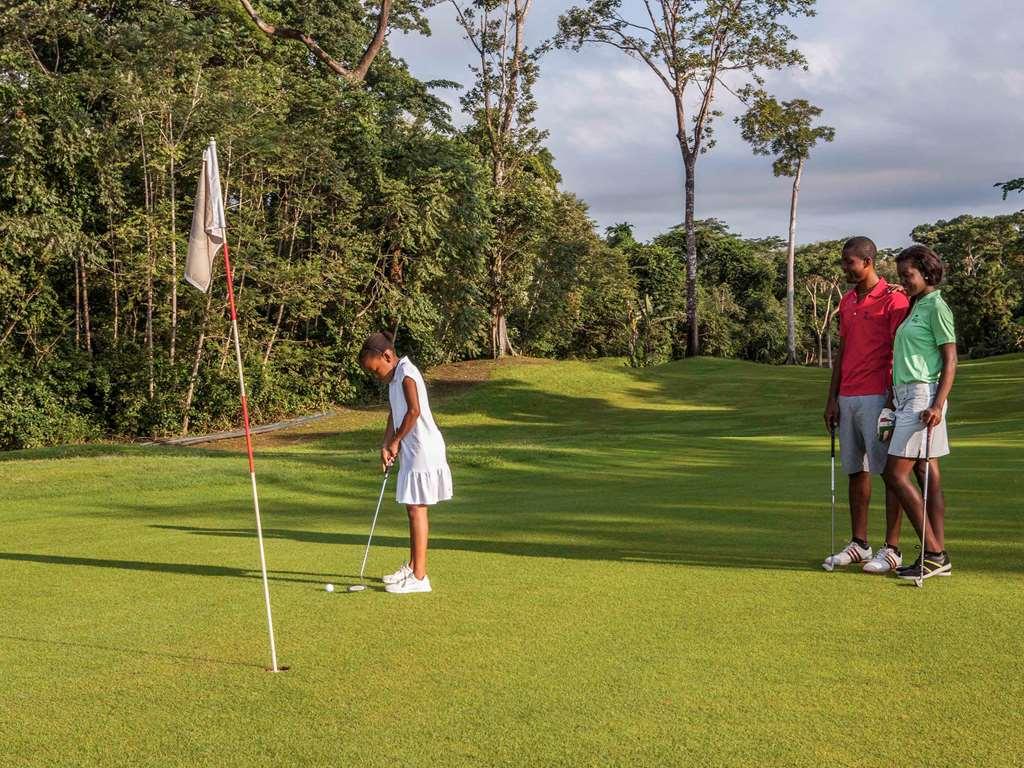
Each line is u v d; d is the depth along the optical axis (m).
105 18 31.72
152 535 8.00
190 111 28.11
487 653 4.22
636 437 18.34
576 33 43.75
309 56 38.50
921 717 3.37
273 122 30.59
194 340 29.91
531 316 50.25
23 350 27.61
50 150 26.41
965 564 6.07
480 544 7.17
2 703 3.63
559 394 37.25
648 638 4.43
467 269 37.69
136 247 28.53
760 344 77.69
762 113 47.00
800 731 3.25
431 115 41.84
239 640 4.50
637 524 8.02
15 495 10.91
